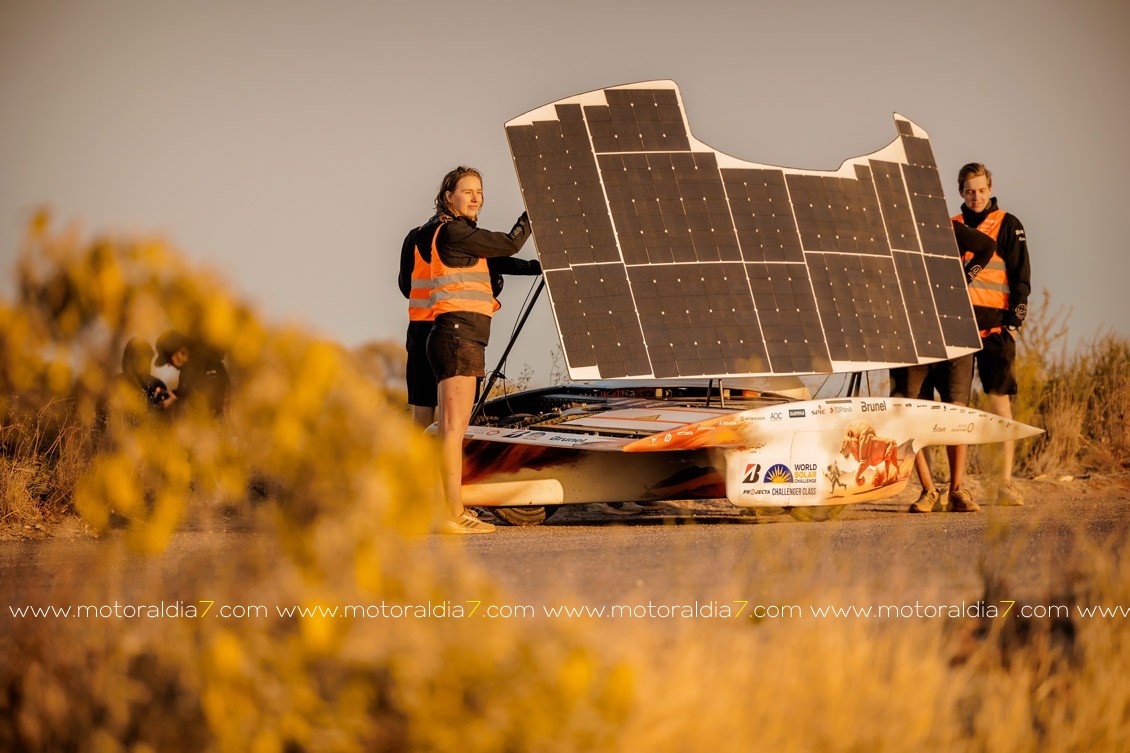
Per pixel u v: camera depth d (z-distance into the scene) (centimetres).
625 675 1113
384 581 1121
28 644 1257
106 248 1105
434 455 1138
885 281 3656
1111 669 1466
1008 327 3859
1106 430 4888
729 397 4003
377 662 1108
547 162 3294
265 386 1109
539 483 3294
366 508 1109
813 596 1634
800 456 3203
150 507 1203
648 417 3459
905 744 1273
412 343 3262
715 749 1162
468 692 1102
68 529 3059
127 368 1121
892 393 3881
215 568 1237
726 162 3559
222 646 1092
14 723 1189
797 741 1231
